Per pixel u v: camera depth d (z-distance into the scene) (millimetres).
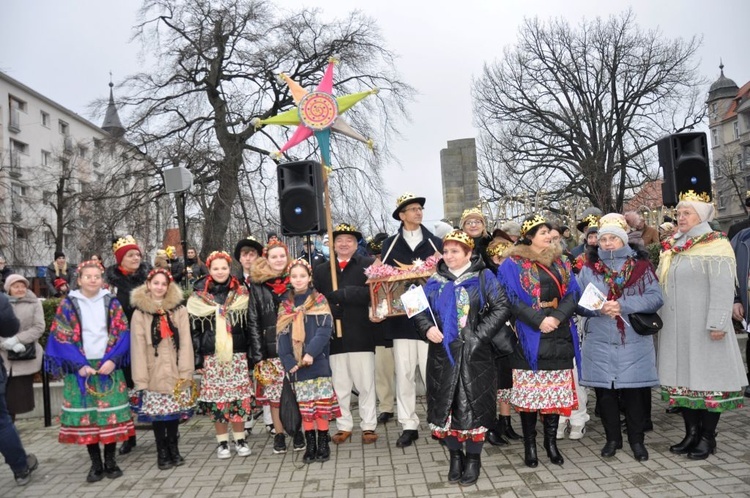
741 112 48250
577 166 27375
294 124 6418
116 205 18562
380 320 5328
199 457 5387
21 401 5695
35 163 42094
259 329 5219
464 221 5957
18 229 30922
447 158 15141
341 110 6305
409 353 5402
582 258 5559
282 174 5750
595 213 7941
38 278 32406
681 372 4570
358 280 5598
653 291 4559
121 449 5609
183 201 10508
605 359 4645
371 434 5520
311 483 4551
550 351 4477
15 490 4715
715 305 4387
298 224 5629
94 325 4832
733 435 5090
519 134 28969
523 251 4629
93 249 18734
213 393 5172
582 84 27781
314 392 5043
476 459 4359
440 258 4969
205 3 18953
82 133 48531
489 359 4305
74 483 4844
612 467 4500
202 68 19359
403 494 4227
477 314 4320
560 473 4449
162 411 4941
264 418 6066
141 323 4902
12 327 4680
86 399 4773
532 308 4453
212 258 5312
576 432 5297
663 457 4648
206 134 18875
